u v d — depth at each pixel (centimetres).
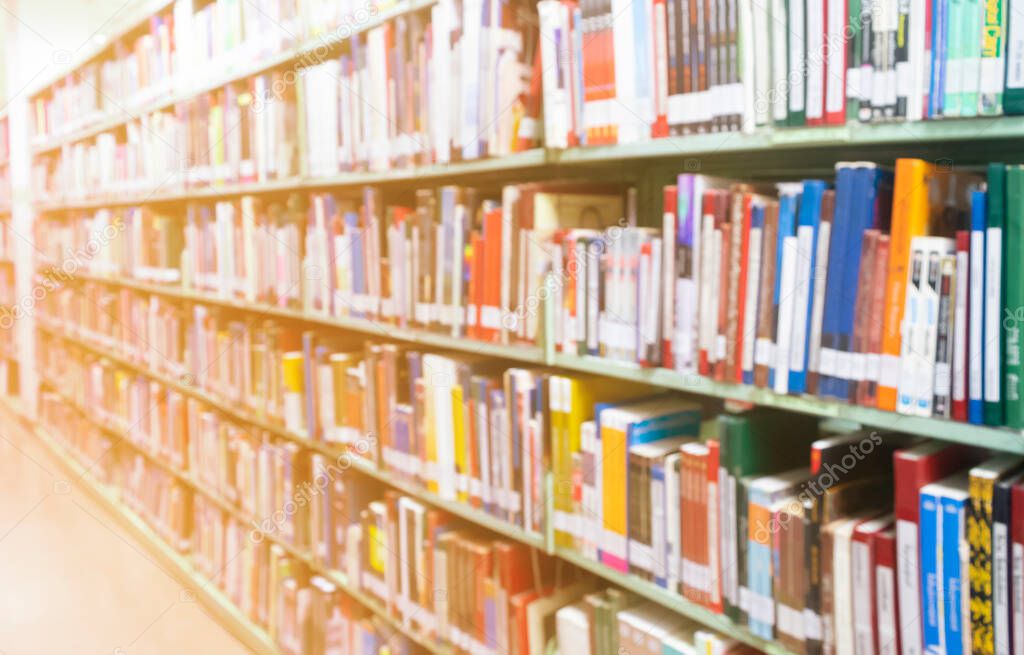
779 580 120
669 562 138
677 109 129
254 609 273
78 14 377
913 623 104
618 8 135
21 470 429
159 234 319
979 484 96
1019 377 92
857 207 105
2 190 486
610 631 152
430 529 195
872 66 103
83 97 382
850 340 108
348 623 237
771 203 115
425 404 193
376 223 206
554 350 156
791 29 111
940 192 104
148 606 290
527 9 164
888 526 110
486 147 166
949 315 98
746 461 125
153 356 344
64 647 256
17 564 319
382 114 196
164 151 310
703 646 133
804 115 111
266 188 249
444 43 173
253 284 264
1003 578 95
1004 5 91
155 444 344
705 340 128
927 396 101
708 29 122
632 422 142
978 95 94
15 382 505
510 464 169
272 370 258
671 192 130
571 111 148
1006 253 91
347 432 228
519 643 171
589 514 153
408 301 197
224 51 261
